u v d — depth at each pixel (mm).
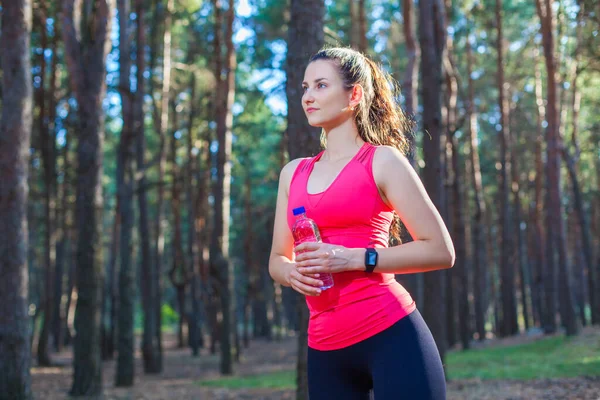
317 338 2080
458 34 23438
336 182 2035
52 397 12047
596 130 24422
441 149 10750
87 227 11578
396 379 1911
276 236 2312
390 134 2281
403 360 1929
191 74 25578
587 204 35219
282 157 20812
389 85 2309
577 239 29703
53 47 20797
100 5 11695
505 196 25500
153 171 31875
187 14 22781
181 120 28922
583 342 16266
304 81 2170
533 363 12992
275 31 22734
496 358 14852
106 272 35344
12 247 7918
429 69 10906
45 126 21000
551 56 18938
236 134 26250
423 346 1963
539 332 25781
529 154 32594
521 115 29422
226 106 18875
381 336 1968
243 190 35281
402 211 1989
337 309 2014
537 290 29062
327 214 2027
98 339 11648
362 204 2006
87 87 11688
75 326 11578
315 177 2123
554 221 19500
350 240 2023
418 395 1896
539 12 19000
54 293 27656
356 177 2018
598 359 12539
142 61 18250
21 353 7871
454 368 13203
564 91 23641
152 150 29188
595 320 25938
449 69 19234
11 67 8047
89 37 11742
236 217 41281
